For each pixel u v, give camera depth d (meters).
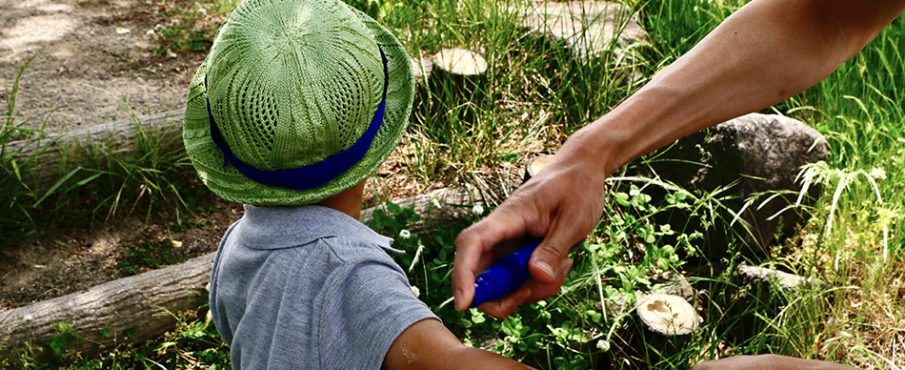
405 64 1.73
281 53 1.49
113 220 3.77
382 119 1.63
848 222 3.37
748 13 1.53
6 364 2.96
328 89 1.50
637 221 3.34
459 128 3.98
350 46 1.54
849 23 1.50
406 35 4.62
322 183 1.55
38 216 3.71
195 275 3.25
